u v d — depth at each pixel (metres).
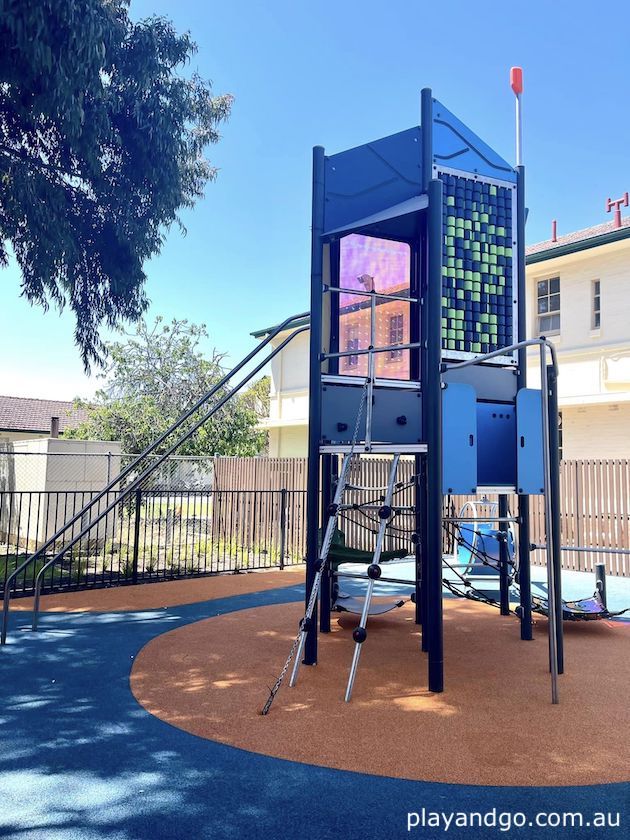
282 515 10.95
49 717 4.12
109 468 11.83
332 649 5.95
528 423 5.34
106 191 10.22
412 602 8.33
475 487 5.11
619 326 13.52
